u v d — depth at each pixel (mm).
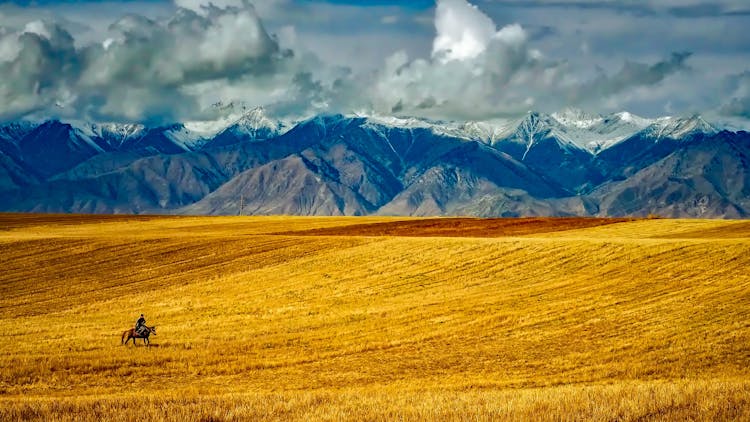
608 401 24750
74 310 52094
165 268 67750
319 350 39875
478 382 32812
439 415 23359
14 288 59969
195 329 45250
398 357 38469
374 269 64625
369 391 30047
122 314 50469
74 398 28078
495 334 42812
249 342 41406
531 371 35656
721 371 35156
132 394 30062
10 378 33656
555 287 55531
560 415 23047
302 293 56688
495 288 56312
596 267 61469
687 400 24641
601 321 45062
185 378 34500
